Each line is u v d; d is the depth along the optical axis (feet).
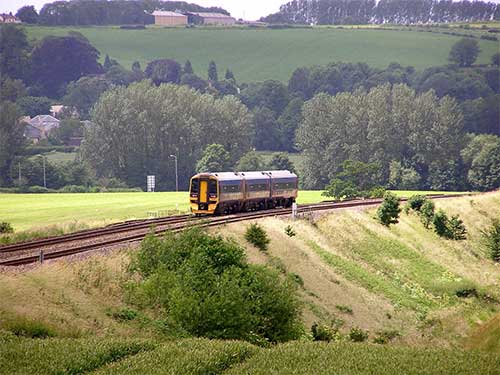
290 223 573.74
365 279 536.83
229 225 516.32
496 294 591.37
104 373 253.03
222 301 327.26
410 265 613.93
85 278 345.92
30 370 248.11
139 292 346.13
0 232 548.72
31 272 337.93
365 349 315.99
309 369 273.54
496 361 309.42
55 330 295.89
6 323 289.94
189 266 352.49
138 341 287.69
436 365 293.23
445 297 565.53
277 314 351.25
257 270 361.71
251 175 638.94
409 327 481.46
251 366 275.80
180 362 265.54
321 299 465.88
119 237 451.53
